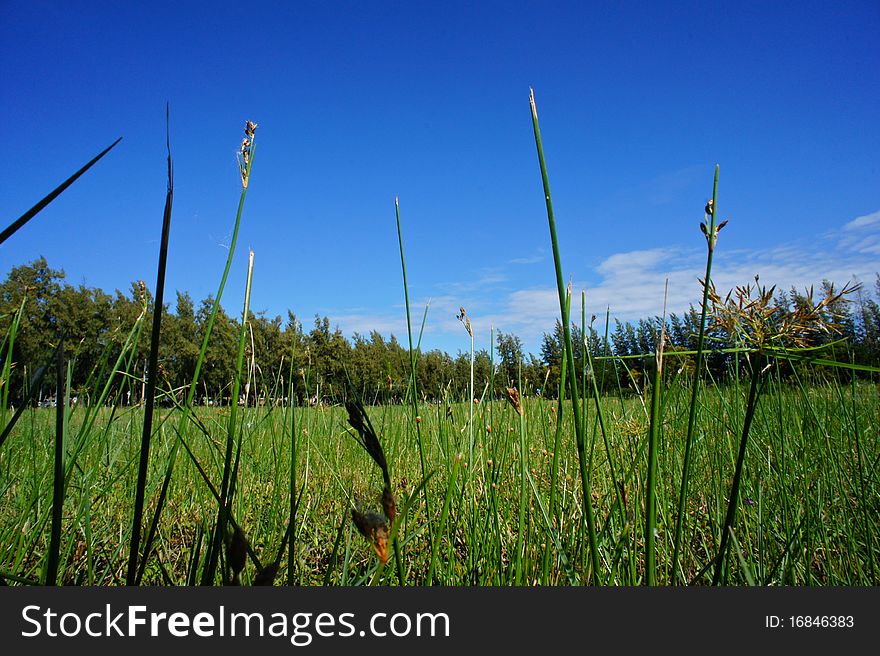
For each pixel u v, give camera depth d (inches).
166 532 91.2
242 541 29.1
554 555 78.0
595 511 85.0
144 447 34.5
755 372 46.7
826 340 48.6
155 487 105.2
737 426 103.9
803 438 102.2
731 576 77.3
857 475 93.5
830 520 88.7
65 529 86.9
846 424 105.0
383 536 29.2
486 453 99.0
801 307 44.6
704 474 101.0
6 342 70.6
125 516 97.5
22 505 88.0
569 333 42.4
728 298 46.7
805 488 82.6
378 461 29.8
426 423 137.6
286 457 135.0
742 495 94.5
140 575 39.3
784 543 84.0
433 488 101.5
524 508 65.7
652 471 46.4
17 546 75.1
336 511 114.0
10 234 27.0
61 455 34.2
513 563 70.1
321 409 152.9
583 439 44.3
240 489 87.7
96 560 80.7
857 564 76.7
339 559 95.0
